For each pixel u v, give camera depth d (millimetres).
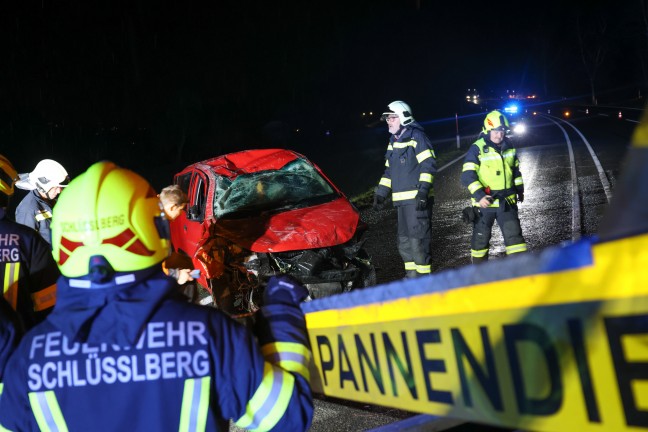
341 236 6062
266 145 50188
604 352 1051
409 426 1829
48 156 40656
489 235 6527
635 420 1024
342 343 1700
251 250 5789
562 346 1116
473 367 1308
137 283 1629
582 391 1095
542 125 36594
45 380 1624
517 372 1210
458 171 18000
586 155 17703
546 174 14656
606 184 12008
